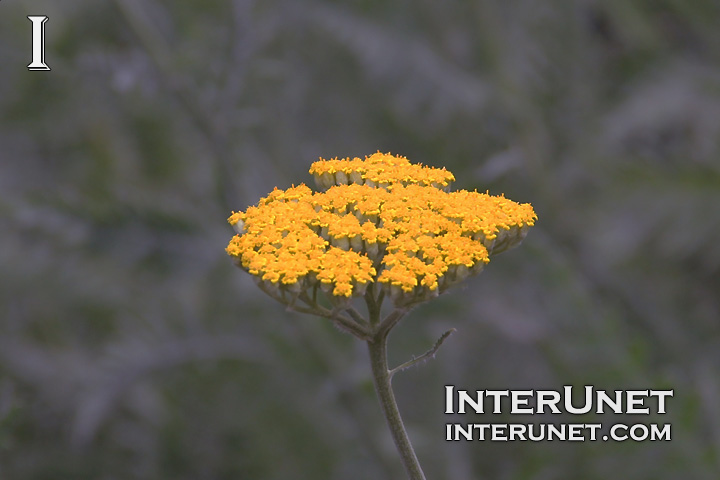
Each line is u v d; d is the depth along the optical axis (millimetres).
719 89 8812
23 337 7387
